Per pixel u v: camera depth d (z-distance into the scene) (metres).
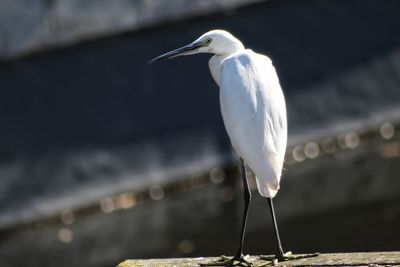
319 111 16.70
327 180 15.60
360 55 17.45
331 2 17.70
